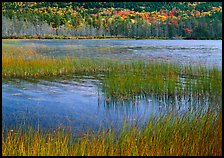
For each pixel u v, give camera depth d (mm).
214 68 12188
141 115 7777
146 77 11695
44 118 7773
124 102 9359
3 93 10633
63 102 9586
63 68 14852
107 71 15211
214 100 8430
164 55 24781
